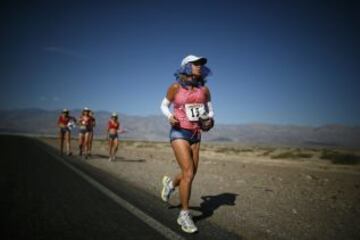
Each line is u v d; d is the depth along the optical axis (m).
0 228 4.86
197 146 5.53
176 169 14.13
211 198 8.00
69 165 13.73
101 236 4.69
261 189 9.81
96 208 6.27
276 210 7.00
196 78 5.33
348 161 29.52
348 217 6.73
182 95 5.28
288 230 5.57
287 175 14.97
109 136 17.03
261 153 45.59
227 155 37.03
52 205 6.38
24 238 4.50
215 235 4.99
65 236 4.64
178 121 5.27
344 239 5.29
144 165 15.45
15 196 7.00
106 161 16.75
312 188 10.96
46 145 33.75
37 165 13.13
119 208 6.32
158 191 8.44
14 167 12.09
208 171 14.60
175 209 6.45
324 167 23.23
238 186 10.18
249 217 6.28
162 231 5.00
